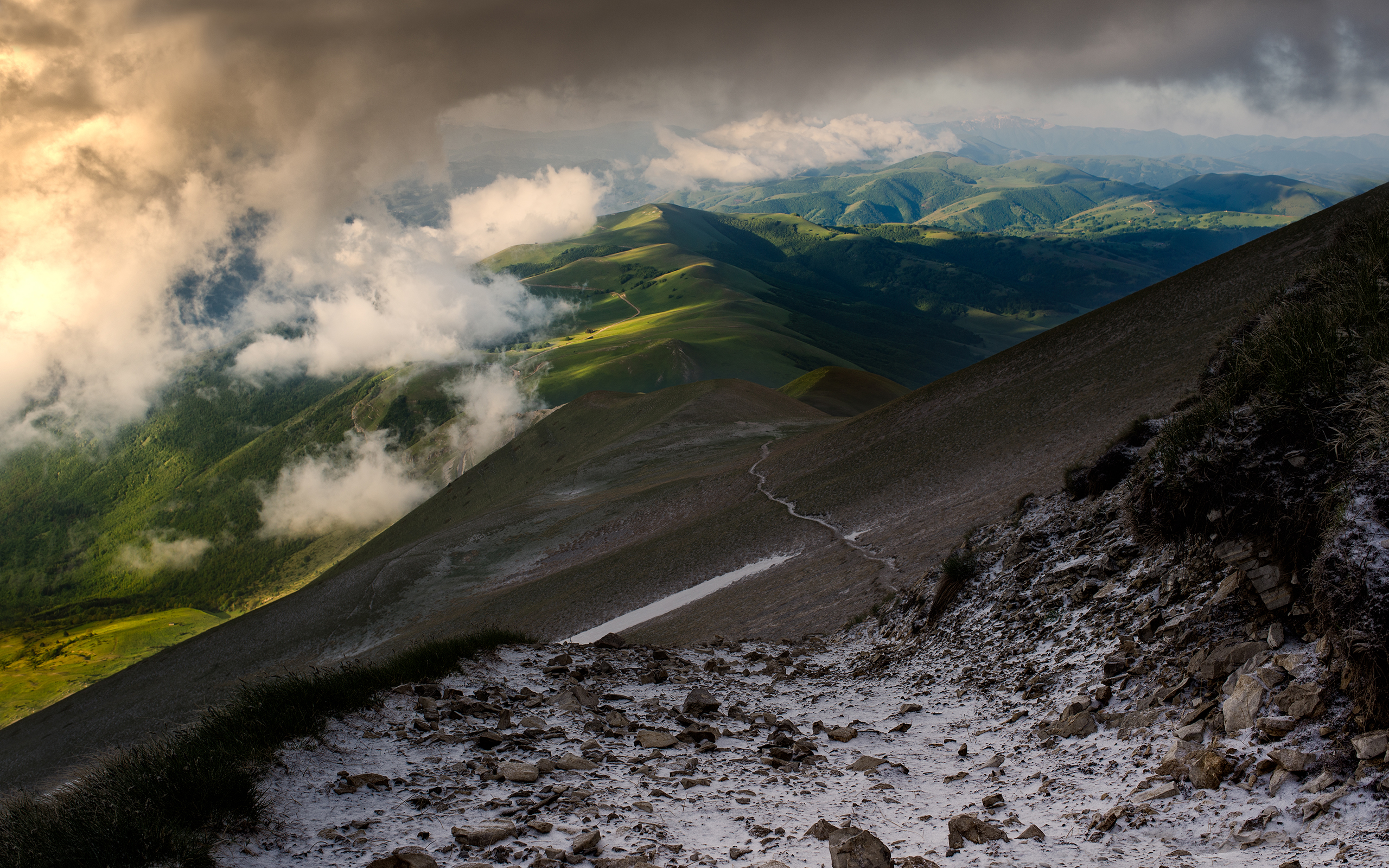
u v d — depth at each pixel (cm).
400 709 1023
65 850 603
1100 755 797
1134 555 1238
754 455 7194
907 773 878
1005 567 1606
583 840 639
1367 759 587
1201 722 747
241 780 702
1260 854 536
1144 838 596
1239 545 951
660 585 4228
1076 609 1238
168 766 727
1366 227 1531
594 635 3806
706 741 1017
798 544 3866
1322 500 823
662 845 648
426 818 711
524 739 964
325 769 809
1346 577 714
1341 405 889
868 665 1628
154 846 606
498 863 619
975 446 3981
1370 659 643
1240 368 1166
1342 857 497
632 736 1033
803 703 1347
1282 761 627
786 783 846
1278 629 797
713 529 4806
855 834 637
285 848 639
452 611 6344
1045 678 1077
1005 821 684
